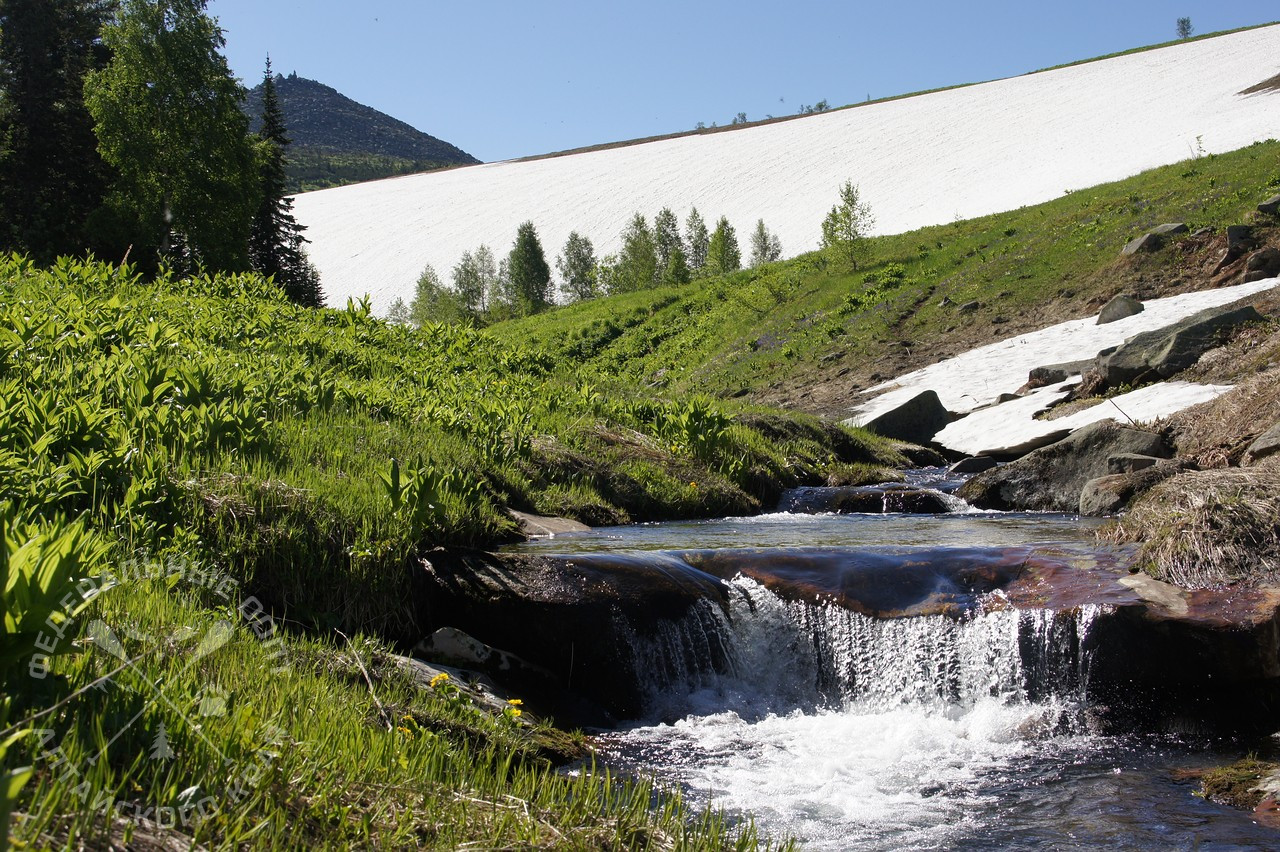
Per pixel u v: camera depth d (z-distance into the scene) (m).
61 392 8.97
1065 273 30.81
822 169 88.38
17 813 2.74
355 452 10.27
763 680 7.81
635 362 40.09
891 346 30.06
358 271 92.38
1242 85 71.00
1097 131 71.38
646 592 7.88
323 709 4.54
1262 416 12.34
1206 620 7.03
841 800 5.66
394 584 7.64
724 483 13.91
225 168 41.41
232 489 7.81
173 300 16.17
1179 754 6.39
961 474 16.44
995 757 6.40
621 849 3.84
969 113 92.44
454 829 3.62
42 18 38.50
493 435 12.12
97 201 41.16
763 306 39.41
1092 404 17.83
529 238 73.75
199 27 40.50
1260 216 28.08
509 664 7.43
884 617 7.74
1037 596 7.73
